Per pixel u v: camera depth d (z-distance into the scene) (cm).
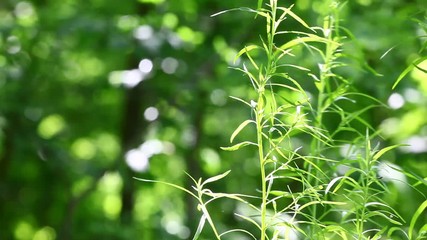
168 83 779
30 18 838
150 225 889
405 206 524
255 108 227
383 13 635
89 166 848
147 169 748
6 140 925
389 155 611
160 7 734
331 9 305
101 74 1002
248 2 700
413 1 655
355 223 249
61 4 863
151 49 703
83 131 1075
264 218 222
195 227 768
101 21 736
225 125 886
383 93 609
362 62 273
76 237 987
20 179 1045
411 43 611
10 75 852
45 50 869
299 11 654
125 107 852
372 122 620
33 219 1077
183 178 906
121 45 713
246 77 631
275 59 228
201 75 743
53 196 1057
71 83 1006
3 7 897
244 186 916
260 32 720
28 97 918
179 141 861
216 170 865
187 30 714
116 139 1087
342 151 508
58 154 936
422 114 661
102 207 1104
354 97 602
